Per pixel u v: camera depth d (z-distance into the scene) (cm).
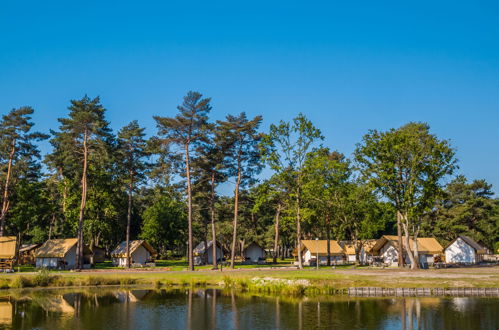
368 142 5688
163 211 9431
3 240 6375
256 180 6594
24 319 2945
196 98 6203
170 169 6334
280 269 6128
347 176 6969
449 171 5594
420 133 5694
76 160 6450
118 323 2800
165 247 11081
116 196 7956
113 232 9306
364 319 2817
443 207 9731
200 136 6238
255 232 10631
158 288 4491
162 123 6044
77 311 3228
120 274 5338
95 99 6425
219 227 10712
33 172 7712
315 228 9469
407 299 3578
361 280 4225
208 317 2955
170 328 2650
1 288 4475
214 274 5231
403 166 5647
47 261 6700
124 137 6894
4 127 6831
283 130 5953
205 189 6856
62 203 8025
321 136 5925
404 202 5591
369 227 7069
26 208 7312
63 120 6169
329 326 2644
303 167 5894
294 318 2883
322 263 8081
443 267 6488
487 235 9519
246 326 2675
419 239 8000
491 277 4416
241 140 6475
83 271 5959
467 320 2741
